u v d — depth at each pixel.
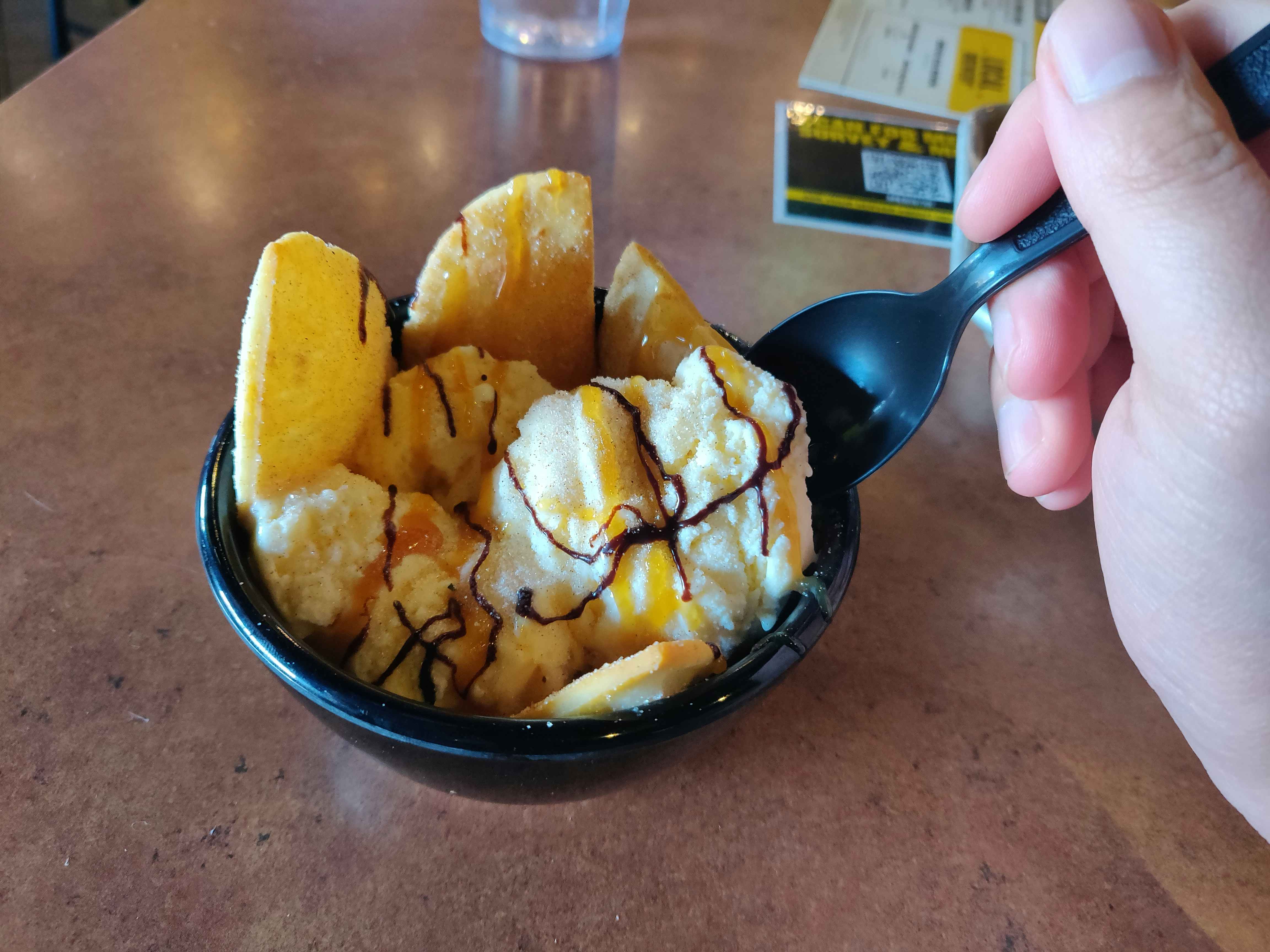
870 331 0.19
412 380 0.17
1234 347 0.13
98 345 0.25
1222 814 0.19
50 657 0.18
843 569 0.16
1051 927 0.17
